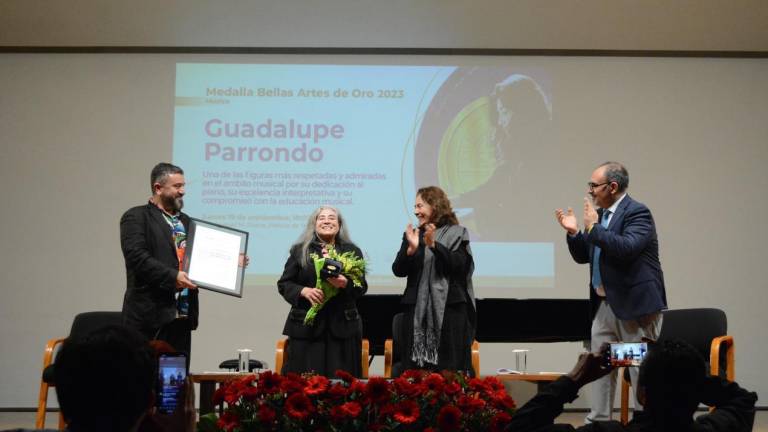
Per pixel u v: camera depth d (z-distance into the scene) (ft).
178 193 12.25
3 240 21.16
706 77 22.06
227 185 21.26
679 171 21.80
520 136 21.68
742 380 21.36
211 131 21.40
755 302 21.56
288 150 21.38
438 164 21.50
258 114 21.47
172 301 11.69
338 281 11.73
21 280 21.09
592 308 12.94
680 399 4.92
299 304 12.14
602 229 11.80
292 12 21.06
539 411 5.48
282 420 6.74
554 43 21.61
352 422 6.70
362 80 21.63
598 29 21.38
